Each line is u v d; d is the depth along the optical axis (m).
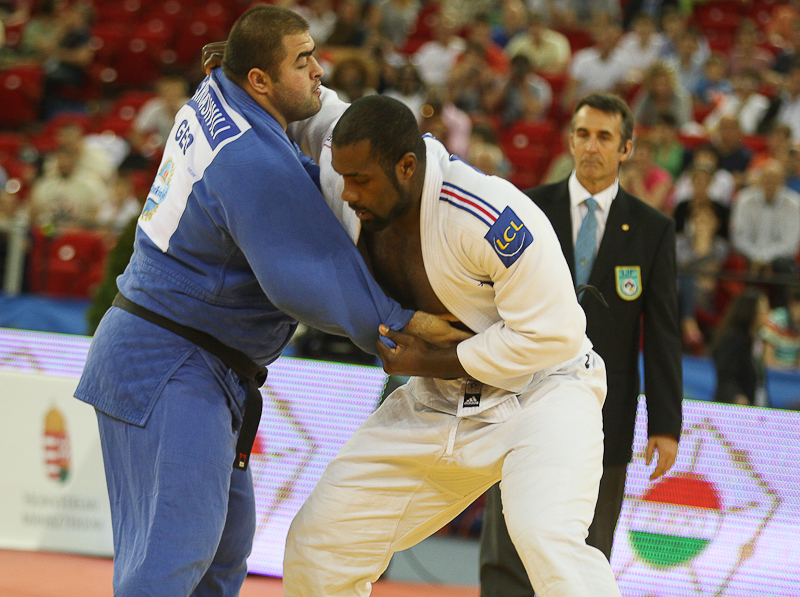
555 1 43.50
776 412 14.98
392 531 9.99
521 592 11.74
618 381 11.55
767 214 25.17
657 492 14.85
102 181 29.44
